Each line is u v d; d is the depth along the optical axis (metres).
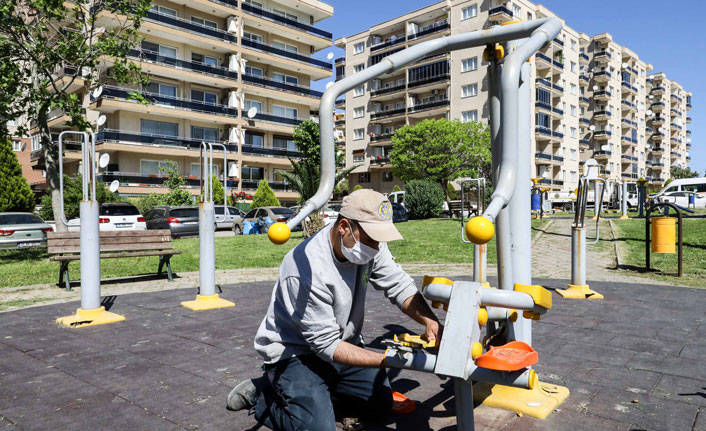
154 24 32.06
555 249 12.03
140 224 17.27
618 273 8.38
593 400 2.83
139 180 32.81
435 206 27.39
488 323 2.75
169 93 34.44
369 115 56.81
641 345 3.93
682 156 99.81
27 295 6.91
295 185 16.06
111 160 32.97
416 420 2.56
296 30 40.59
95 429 2.52
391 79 55.34
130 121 32.66
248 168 39.69
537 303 1.64
